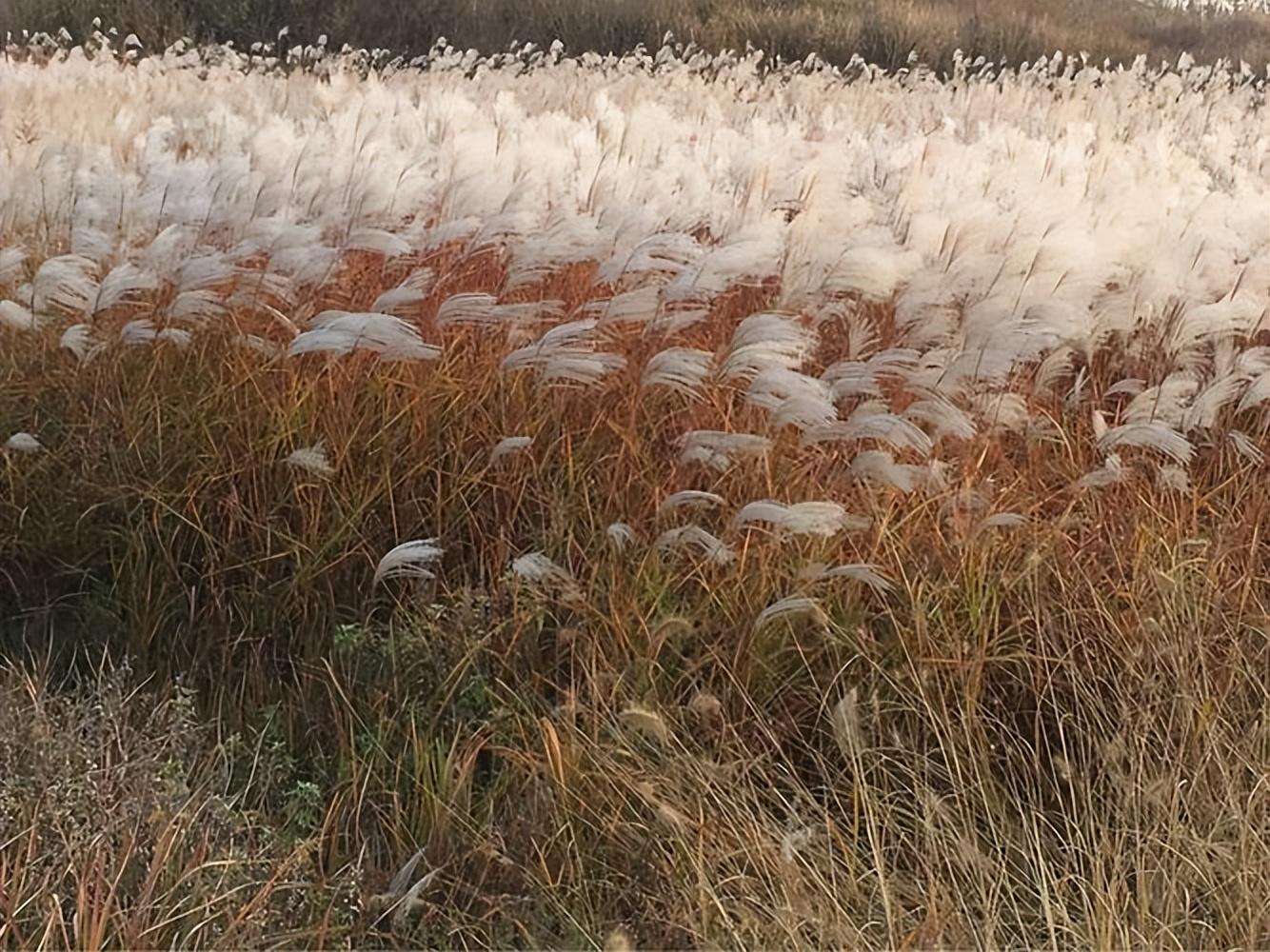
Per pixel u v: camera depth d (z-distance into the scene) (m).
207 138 6.66
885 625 3.54
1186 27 19.22
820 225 4.71
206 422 4.01
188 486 3.81
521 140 6.20
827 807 3.07
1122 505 3.95
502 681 3.37
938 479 3.74
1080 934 2.59
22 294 4.18
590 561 3.63
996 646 3.39
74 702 3.20
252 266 4.93
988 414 4.04
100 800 2.65
